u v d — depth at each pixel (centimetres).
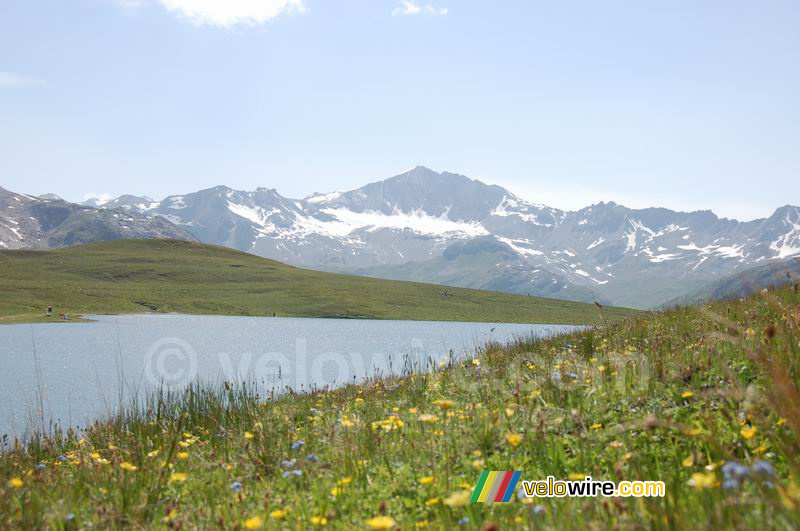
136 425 1195
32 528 624
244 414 1208
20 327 7969
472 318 13212
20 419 2200
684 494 489
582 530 454
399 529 518
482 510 529
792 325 838
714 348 945
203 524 592
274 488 695
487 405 893
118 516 637
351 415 1070
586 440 686
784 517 385
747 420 629
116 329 7962
